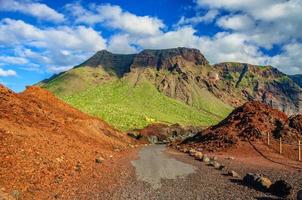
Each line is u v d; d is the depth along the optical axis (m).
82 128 51.78
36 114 40.00
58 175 21.95
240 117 61.66
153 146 77.94
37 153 24.12
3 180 17.91
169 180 24.69
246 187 22.08
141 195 19.66
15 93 43.69
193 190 21.17
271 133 54.06
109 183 22.66
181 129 138.12
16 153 22.14
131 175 26.38
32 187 18.47
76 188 20.30
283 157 42.62
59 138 34.91
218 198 19.09
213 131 61.00
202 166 33.34
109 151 44.03
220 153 48.09
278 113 62.03
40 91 57.66
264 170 30.53
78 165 25.98
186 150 54.44
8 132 25.39
